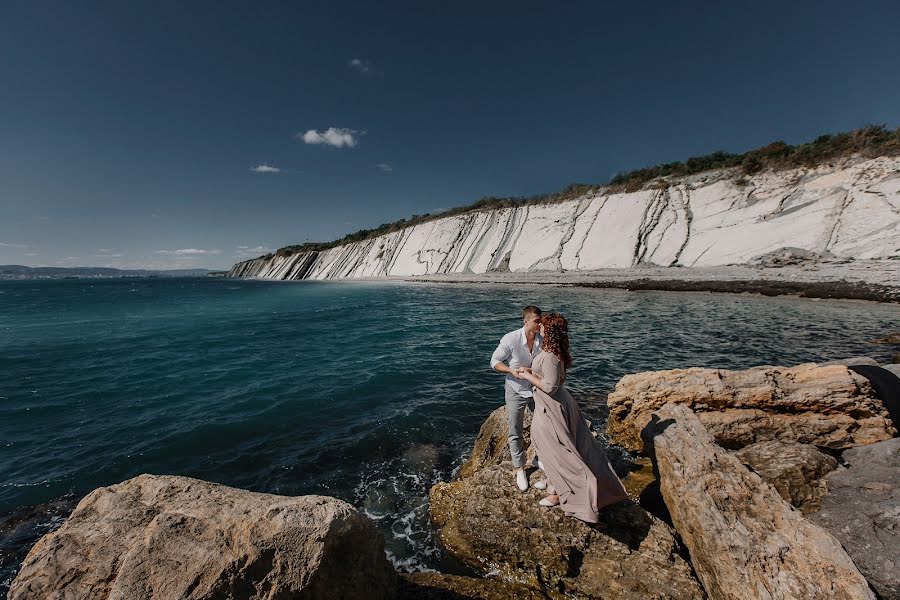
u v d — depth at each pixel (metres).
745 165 29.22
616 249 31.91
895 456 3.89
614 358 10.22
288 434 6.68
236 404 8.10
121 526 2.54
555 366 3.26
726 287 20.77
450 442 6.33
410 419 7.18
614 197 36.41
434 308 22.98
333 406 7.91
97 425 7.11
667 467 3.88
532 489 3.77
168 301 33.91
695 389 5.39
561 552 3.28
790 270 20.45
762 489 3.26
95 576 2.29
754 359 9.59
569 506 3.28
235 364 11.30
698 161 34.91
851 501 3.41
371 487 5.12
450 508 4.34
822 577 2.49
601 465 3.44
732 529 2.94
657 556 3.07
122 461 5.82
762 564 2.66
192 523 2.47
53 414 7.64
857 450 4.29
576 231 36.72
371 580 2.78
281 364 11.24
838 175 24.00
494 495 3.85
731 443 4.97
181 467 5.65
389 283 46.75
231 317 21.92
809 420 4.75
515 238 41.94
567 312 17.50
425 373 9.98
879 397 4.80
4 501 4.86
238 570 2.20
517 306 21.72
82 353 12.87
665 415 4.49
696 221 29.05
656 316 15.80
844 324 12.73
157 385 9.41
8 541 4.16
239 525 2.42
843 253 20.31
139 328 18.17
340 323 18.78
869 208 21.14
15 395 8.73
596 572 3.12
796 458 4.04
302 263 83.31
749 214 26.44
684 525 3.38
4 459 5.88
